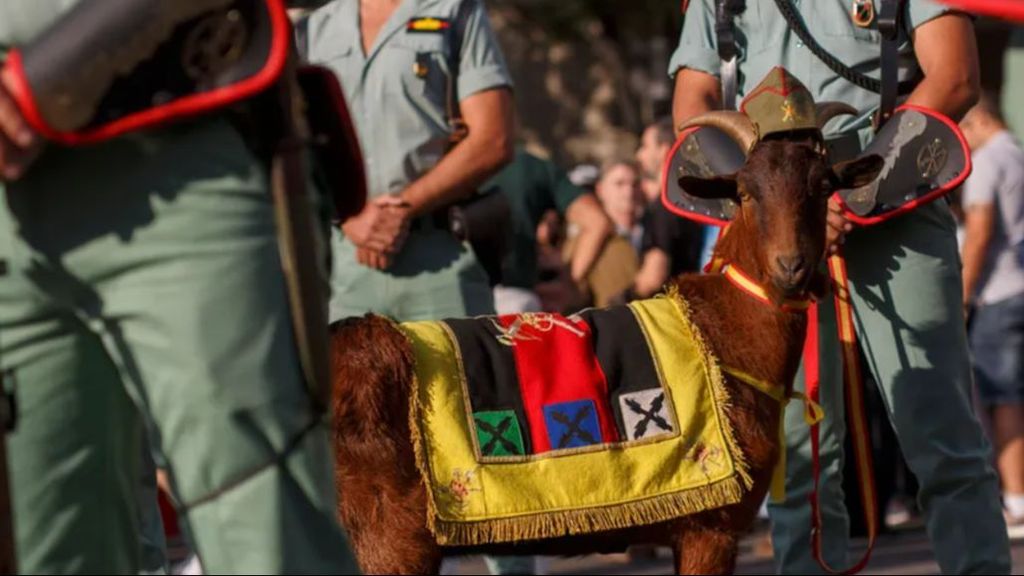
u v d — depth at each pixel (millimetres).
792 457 13336
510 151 14320
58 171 6352
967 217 22094
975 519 12719
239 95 6242
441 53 14219
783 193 11516
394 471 10961
